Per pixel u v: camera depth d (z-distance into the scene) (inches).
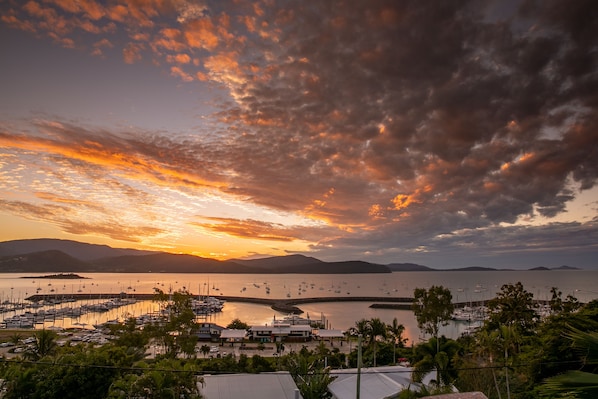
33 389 1327.5
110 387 1224.2
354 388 1583.4
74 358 1406.3
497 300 2343.8
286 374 1520.7
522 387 1408.7
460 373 1668.3
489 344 1537.9
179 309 2539.4
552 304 2380.7
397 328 3129.9
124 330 2733.8
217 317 7647.6
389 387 1596.9
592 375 385.7
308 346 4345.5
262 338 4670.3
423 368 1740.9
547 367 1211.9
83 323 6186.0
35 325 6284.5
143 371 1278.3
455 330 5757.9
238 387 1396.4
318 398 1541.6
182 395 1272.1
